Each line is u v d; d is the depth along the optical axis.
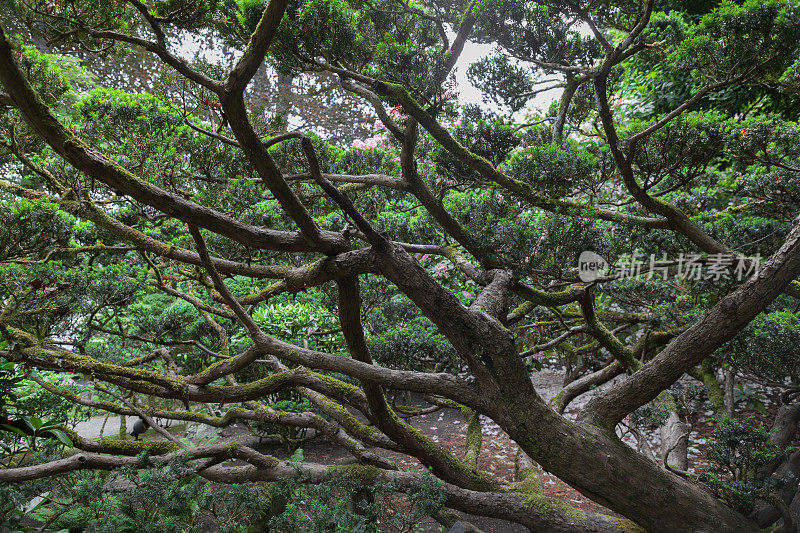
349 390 3.74
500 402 2.87
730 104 6.14
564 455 2.80
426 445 3.66
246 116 2.26
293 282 3.21
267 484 3.69
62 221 3.28
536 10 3.29
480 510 3.32
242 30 2.78
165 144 3.39
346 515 2.78
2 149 4.01
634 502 2.80
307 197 4.29
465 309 2.88
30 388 4.60
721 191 5.54
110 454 3.86
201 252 3.07
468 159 3.20
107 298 3.91
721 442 3.02
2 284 3.57
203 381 3.78
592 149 3.62
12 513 3.03
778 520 3.08
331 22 2.71
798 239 2.64
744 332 3.64
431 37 3.27
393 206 5.13
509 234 3.30
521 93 3.75
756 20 2.87
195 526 3.08
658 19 3.28
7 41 1.94
